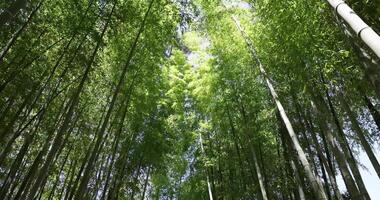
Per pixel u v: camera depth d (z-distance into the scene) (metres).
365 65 4.02
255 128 7.49
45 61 6.35
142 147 8.72
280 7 4.88
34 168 5.56
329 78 4.88
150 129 8.75
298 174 6.52
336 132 5.28
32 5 5.07
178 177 12.10
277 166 8.07
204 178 10.31
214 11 6.93
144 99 7.84
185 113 10.38
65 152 8.51
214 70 7.97
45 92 7.15
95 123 8.41
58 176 7.79
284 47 5.32
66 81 7.13
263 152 8.19
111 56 7.16
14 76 5.31
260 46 6.30
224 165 9.24
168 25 6.55
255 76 7.16
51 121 7.27
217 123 8.85
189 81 10.46
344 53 4.22
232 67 7.43
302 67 5.25
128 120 8.30
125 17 6.12
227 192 8.89
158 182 10.41
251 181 8.55
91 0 5.69
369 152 4.95
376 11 4.36
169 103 10.04
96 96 7.85
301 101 6.63
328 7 4.42
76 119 7.03
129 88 6.95
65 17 5.63
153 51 6.83
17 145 7.41
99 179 7.79
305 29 4.67
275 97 5.60
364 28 2.57
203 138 10.26
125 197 9.63
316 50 4.68
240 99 7.68
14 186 6.63
